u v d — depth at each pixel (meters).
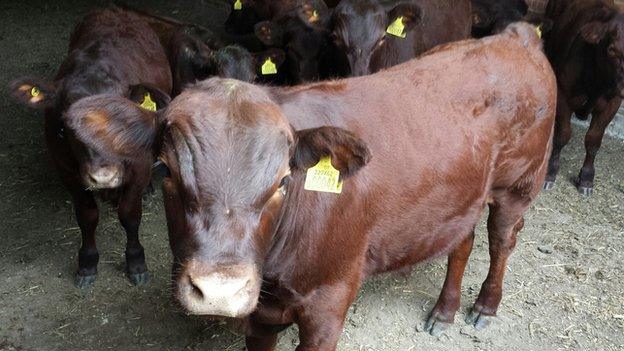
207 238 2.65
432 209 4.05
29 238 6.17
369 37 6.14
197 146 2.72
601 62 6.95
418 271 5.88
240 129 2.76
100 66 5.48
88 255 5.57
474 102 4.14
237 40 10.21
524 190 4.78
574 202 7.08
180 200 2.80
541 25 7.72
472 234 4.95
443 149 3.97
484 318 5.28
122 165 4.95
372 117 3.76
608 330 5.32
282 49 7.21
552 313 5.47
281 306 3.73
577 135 8.53
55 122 5.15
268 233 2.87
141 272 5.67
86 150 4.78
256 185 2.71
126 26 6.43
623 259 6.15
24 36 10.59
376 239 3.93
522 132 4.45
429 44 7.26
